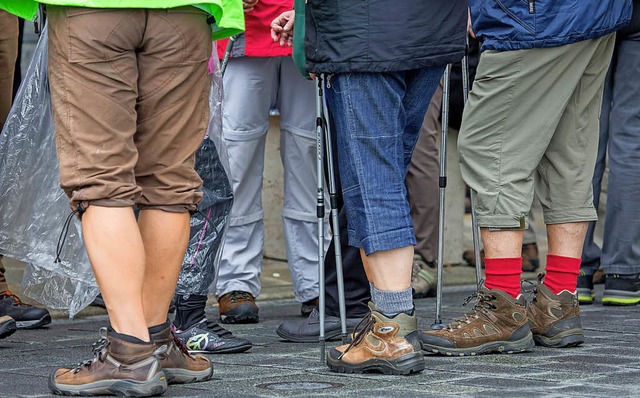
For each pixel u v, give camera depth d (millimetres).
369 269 5227
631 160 8195
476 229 6695
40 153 5840
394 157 5145
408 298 5160
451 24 5152
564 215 6227
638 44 8141
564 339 6141
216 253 6078
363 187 5078
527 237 10750
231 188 6148
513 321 5902
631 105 8227
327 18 5020
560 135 6188
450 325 5922
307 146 7570
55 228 5840
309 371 5289
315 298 7719
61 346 6270
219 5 4605
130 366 4570
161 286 4832
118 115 4496
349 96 5070
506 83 5789
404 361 5109
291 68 7496
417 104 5379
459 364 5508
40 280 6098
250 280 7547
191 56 4668
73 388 4598
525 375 5125
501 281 5934
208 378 5023
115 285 4555
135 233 4570
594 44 5914
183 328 6027
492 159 5922
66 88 4504
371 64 4973
